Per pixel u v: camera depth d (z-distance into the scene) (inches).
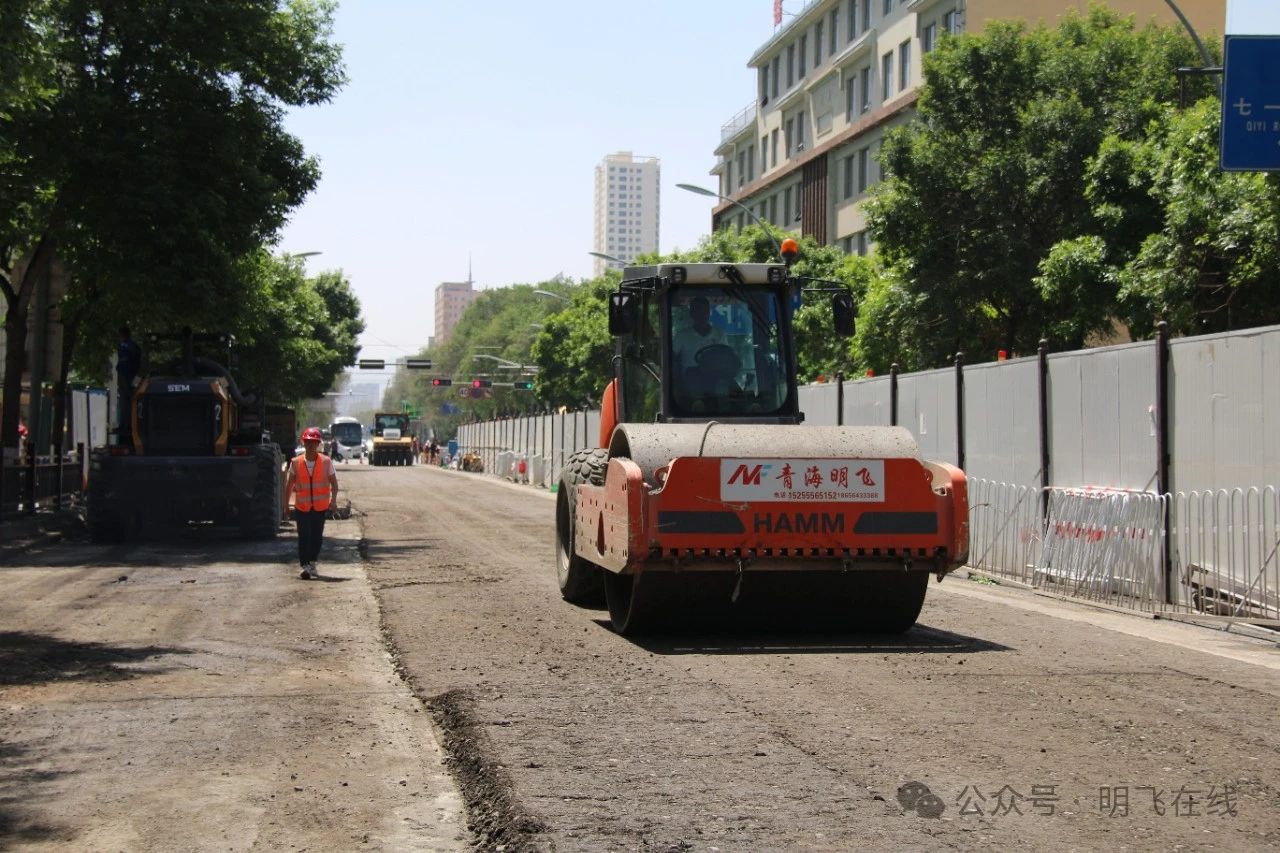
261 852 222.2
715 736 297.6
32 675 386.6
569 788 253.1
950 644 444.8
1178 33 1353.3
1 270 1031.0
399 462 3939.5
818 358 1723.7
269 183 976.9
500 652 424.5
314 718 327.3
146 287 918.4
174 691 362.3
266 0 980.6
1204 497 534.3
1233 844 220.4
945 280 1266.0
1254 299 917.8
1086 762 273.6
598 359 3105.3
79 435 1346.0
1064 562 628.1
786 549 427.2
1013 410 708.7
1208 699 339.9
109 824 237.6
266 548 880.3
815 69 2623.0
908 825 229.9
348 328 3427.7
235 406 972.6
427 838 230.4
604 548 460.1
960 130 1307.8
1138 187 1095.6
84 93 899.4
